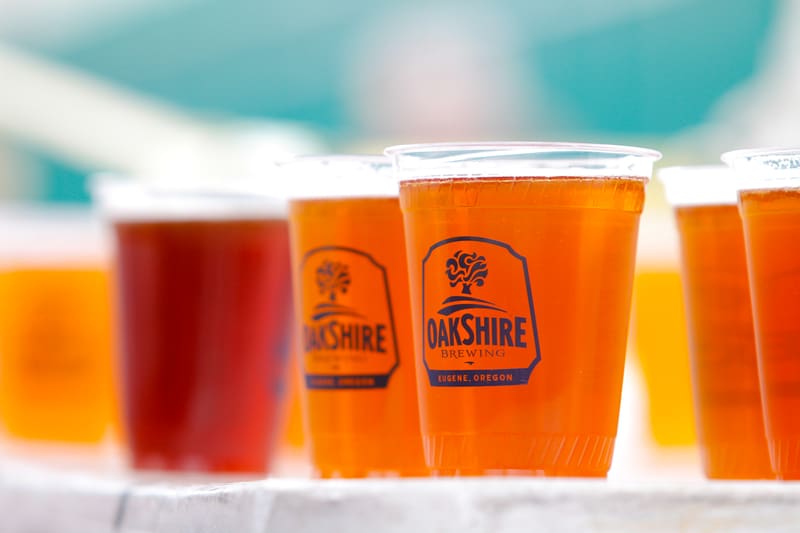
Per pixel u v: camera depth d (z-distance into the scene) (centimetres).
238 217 153
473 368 121
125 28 439
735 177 124
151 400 153
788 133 319
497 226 121
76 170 441
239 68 430
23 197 441
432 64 404
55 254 182
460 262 121
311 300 131
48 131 444
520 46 392
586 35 382
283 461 165
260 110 430
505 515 114
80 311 183
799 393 120
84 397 182
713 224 126
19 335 182
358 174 129
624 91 375
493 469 121
